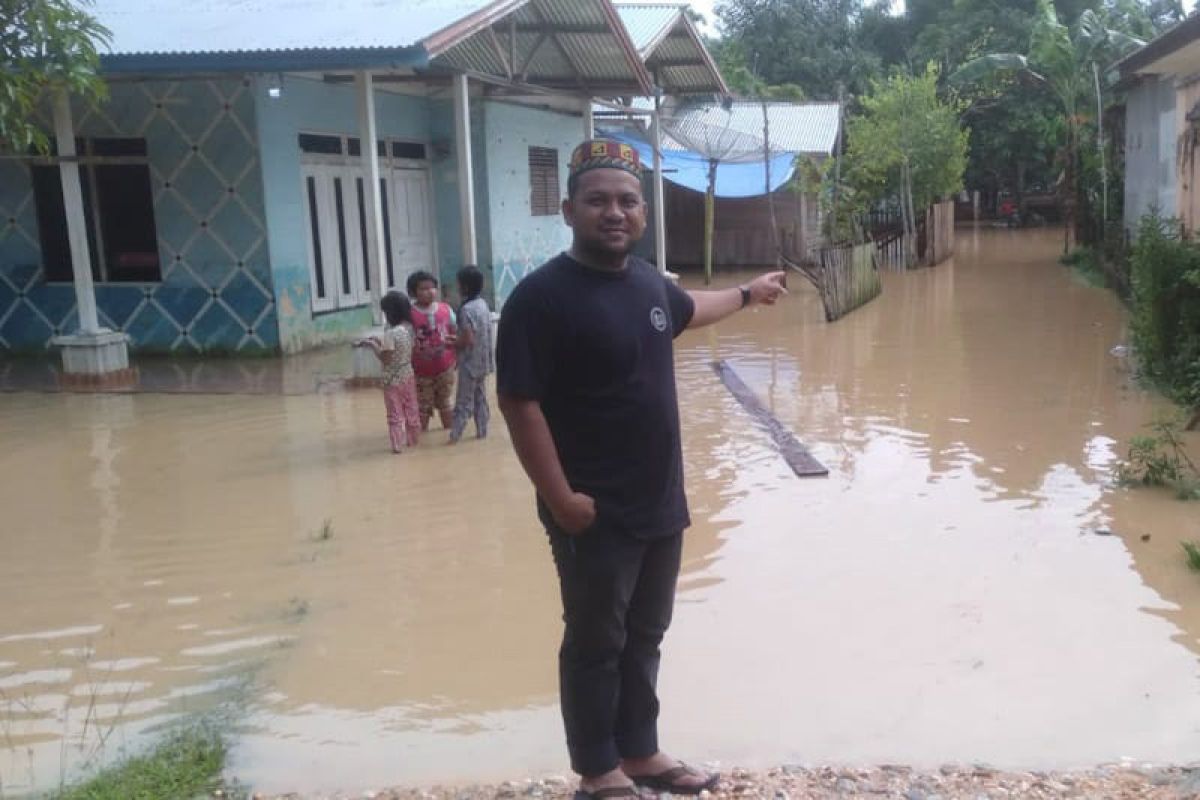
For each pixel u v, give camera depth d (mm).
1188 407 8922
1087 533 6102
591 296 2914
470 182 12281
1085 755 3766
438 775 3752
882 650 4652
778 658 4598
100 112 12594
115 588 5664
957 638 4758
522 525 6535
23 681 4594
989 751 3807
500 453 8258
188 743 3986
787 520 6453
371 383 10953
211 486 7543
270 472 7875
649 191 24594
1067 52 25156
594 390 2941
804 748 3850
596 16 13289
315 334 13453
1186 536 6016
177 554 6164
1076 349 12570
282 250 12773
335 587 5602
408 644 4883
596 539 2998
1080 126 25250
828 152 25094
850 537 6121
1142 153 17156
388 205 14938
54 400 10688
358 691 4434
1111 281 18781
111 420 9750
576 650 3141
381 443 8664
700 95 21516
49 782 3764
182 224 12742
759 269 25438
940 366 11828
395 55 10320
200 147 12484
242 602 5426
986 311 16375
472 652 4785
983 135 38375
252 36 11156
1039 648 4641
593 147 2934
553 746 3955
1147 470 7137
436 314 8820
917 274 22922
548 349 2896
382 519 6715
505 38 13812
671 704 4203
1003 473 7395
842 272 16469
